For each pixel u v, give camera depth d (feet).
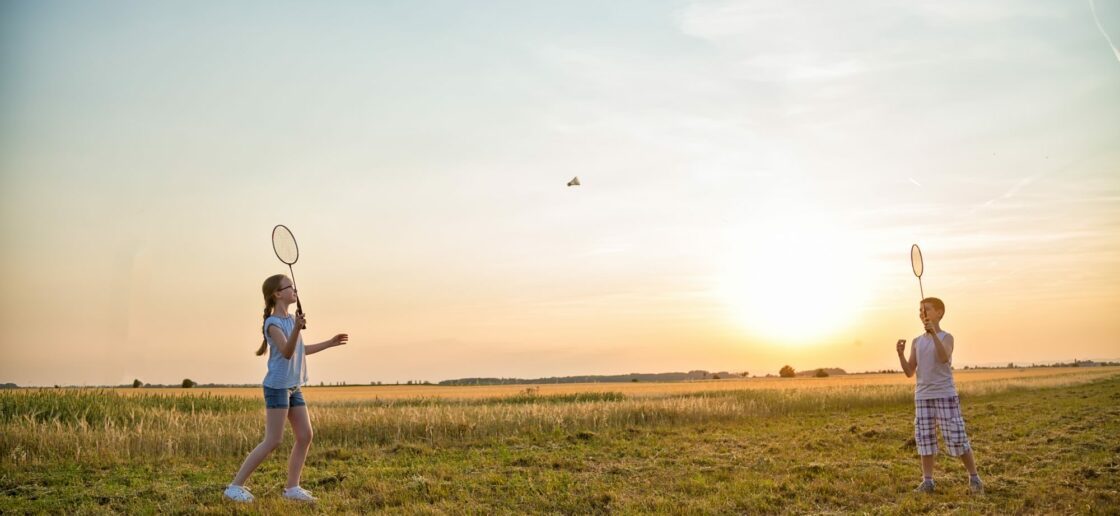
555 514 24.89
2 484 32.24
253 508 25.04
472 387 268.21
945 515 23.59
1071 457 35.50
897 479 30.35
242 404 98.63
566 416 62.13
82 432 43.98
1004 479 29.81
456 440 50.75
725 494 27.58
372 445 47.70
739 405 79.41
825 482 29.55
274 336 26.45
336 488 30.12
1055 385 146.20
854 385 148.05
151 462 39.55
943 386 27.81
